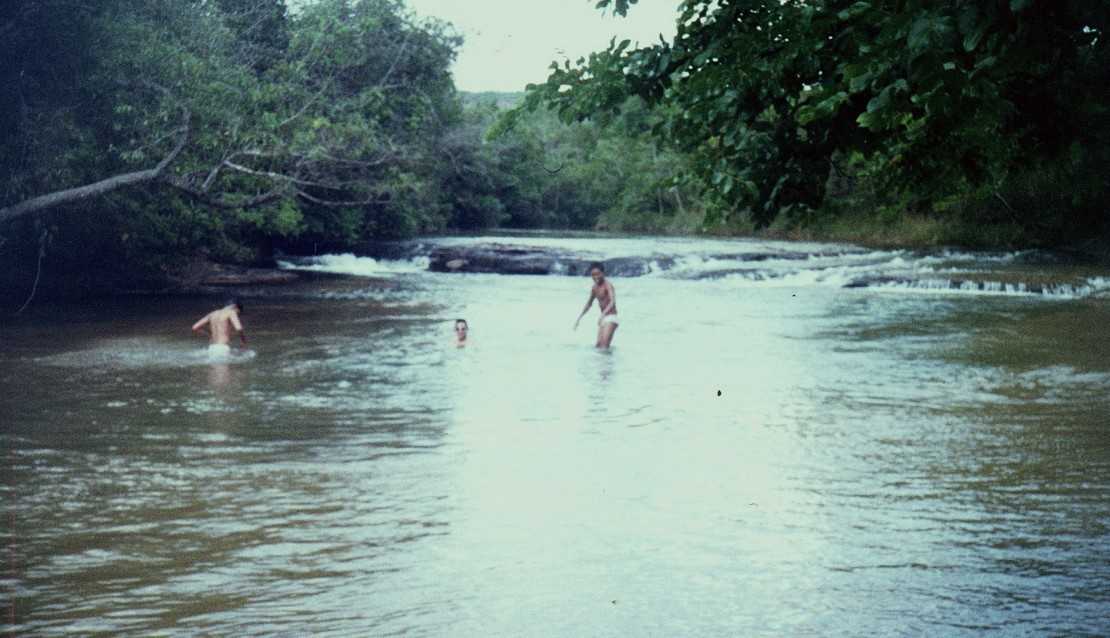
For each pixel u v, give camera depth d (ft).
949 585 29.07
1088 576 29.81
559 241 174.09
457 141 192.65
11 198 85.76
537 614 26.78
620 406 55.67
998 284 115.65
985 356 72.13
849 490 39.27
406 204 166.09
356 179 132.87
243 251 129.39
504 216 235.20
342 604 27.53
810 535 33.71
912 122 23.29
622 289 118.62
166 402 55.16
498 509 36.52
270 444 46.29
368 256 159.02
